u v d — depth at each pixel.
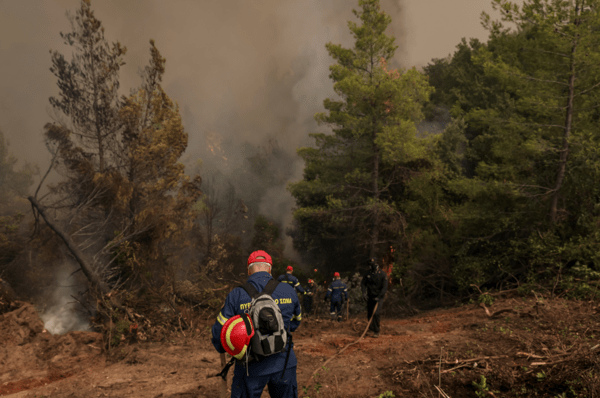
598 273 8.91
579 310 7.11
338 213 18.62
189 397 4.52
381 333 8.20
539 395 3.68
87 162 14.67
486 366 4.36
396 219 16.94
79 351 7.14
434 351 5.60
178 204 16.94
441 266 14.10
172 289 10.70
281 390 2.81
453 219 14.06
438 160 17.00
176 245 17.83
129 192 14.75
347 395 4.22
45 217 12.76
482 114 13.30
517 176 13.30
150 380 5.29
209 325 9.32
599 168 10.77
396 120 17.72
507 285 11.47
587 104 11.69
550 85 12.05
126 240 14.09
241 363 2.67
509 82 12.51
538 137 12.30
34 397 4.93
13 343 7.43
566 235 11.20
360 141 18.48
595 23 10.62
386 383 4.50
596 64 10.81
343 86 16.86
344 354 6.16
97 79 15.54
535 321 6.75
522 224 12.75
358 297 16.92
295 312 2.95
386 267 18.19
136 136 16.16
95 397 4.72
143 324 8.60
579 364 3.90
